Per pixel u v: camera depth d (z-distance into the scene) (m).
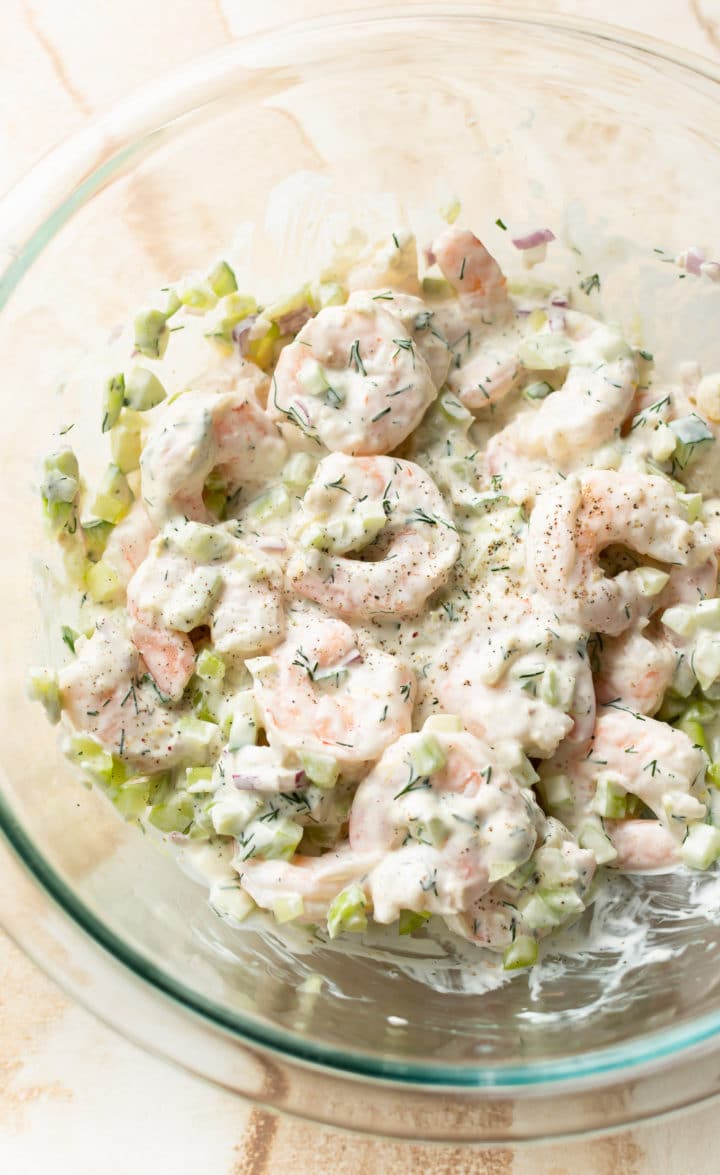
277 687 0.39
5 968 0.42
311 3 0.50
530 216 0.47
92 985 0.39
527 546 0.40
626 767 0.39
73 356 0.44
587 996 0.39
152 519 0.41
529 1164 0.39
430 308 0.44
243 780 0.38
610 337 0.43
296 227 0.46
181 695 0.40
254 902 0.39
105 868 0.41
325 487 0.40
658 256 0.46
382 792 0.38
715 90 0.45
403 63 0.45
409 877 0.37
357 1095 0.37
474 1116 0.37
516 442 0.42
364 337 0.41
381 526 0.40
